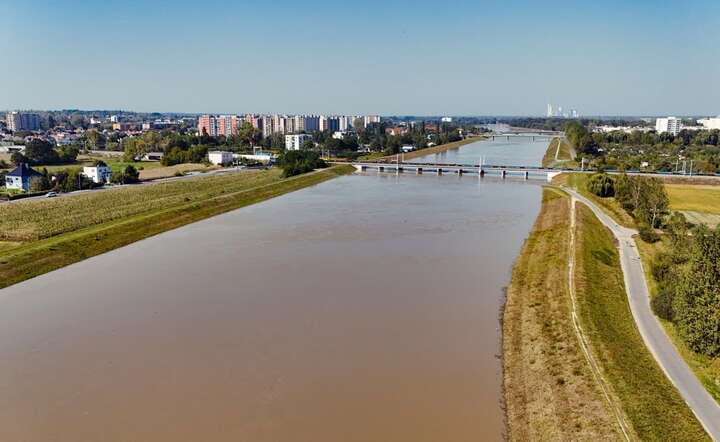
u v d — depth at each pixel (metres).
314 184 195.00
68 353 54.53
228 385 48.16
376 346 56.19
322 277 78.88
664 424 39.56
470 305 68.19
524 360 52.47
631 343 53.16
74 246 93.81
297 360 52.91
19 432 41.34
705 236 63.25
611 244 94.25
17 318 63.94
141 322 62.25
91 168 181.12
